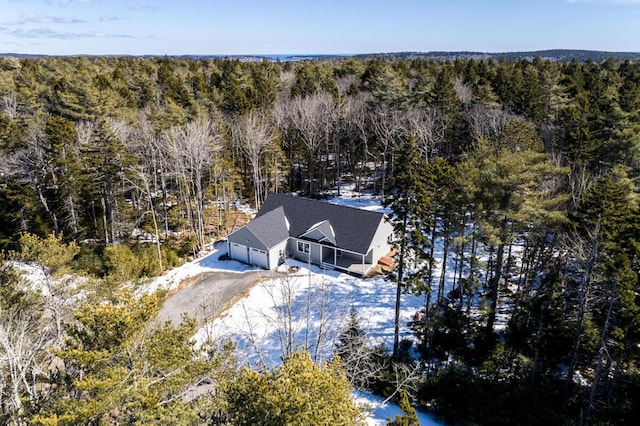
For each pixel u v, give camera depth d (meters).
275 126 49.84
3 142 35.44
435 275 30.52
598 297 18.66
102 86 53.69
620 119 36.25
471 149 40.53
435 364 21.14
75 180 32.22
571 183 26.94
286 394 8.77
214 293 27.98
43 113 46.59
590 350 17.97
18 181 33.50
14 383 11.20
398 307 21.27
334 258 31.58
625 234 17.53
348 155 53.53
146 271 29.92
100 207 38.28
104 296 14.88
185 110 46.81
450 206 22.33
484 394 17.80
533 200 20.81
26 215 33.69
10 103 48.28
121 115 46.34
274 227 33.22
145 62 85.75
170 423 10.23
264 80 67.94
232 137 47.78
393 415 18.77
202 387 16.12
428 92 52.09
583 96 45.56
